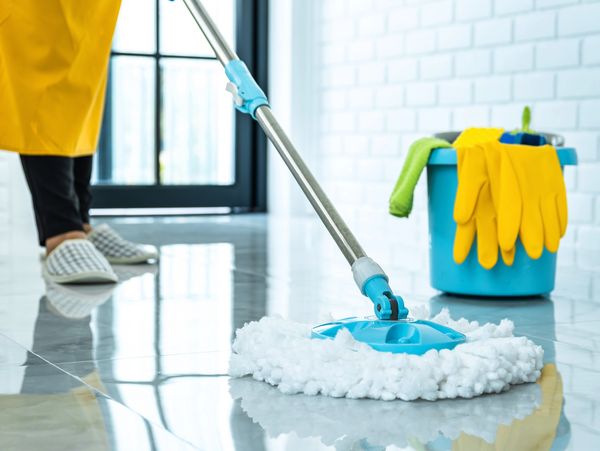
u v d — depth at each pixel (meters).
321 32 4.07
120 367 1.16
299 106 4.14
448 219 1.81
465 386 1.00
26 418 0.92
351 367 1.01
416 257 2.56
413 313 1.24
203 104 4.32
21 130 1.99
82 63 2.00
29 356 1.23
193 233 3.27
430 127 3.44
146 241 2.97
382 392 1.00
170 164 4.30
